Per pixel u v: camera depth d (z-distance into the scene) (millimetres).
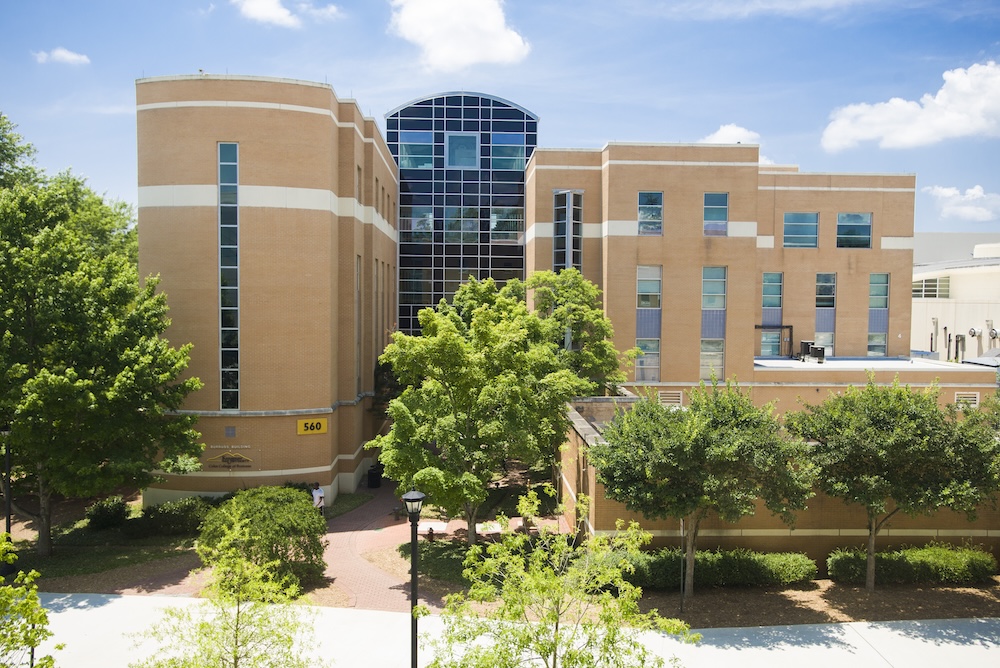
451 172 49312
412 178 49094
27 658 15289
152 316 24000
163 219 27969
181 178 27812
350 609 18312
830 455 17469
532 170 42094
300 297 28750
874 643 15984
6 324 21594
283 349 28547
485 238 49531
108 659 15508
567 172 40375
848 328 46344
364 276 34938
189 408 28172
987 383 37969
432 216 49250
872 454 17219
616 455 17422
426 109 49219
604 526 19859
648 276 37750
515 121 49625
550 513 26516
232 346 28281
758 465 16156
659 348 37750
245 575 13023
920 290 62875
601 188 39938
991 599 18328
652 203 37406
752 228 37219
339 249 31750
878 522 20031
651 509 16891
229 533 13953
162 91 27750
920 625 16891
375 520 27172
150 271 28156
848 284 46219
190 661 11555
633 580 18547
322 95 28844
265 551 19047
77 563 21766
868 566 18828
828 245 46000
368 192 34938
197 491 28391
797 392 37938
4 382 20766
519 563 11664
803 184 45781
